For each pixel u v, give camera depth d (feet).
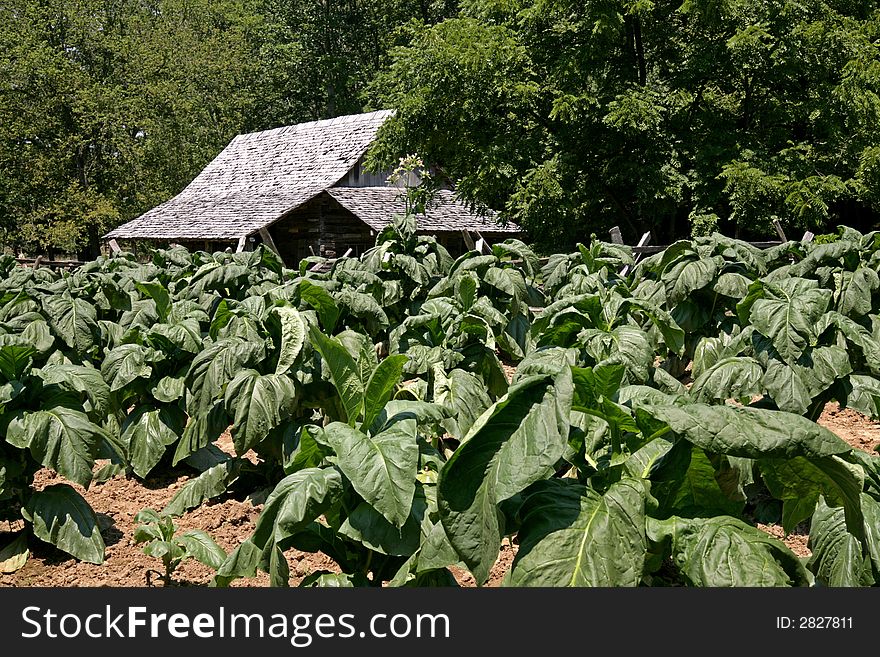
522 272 26.84
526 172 76.59
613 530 7.72
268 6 186.91
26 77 133.59
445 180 91.66
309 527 10.42
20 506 15.39
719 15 72.28
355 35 173.58
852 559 8.98
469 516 7.60
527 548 7.73
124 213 144.25
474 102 77.66
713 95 82.58
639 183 73.77
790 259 27.71
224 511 17.51
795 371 13.99
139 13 164.96
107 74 144.66
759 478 15.51
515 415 7.91
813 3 77.36
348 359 10.52
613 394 9.02
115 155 141.08
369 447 9.28
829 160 78.54
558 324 15.55
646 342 13.78
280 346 17.26
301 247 97.66
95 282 28.84
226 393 15.30
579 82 76.69
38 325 22.13
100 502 18.47
